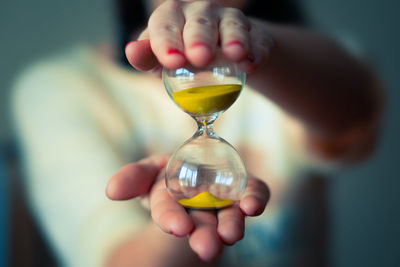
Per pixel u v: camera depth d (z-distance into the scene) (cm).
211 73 85
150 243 128
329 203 199
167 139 186
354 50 152
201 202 88
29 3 274
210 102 90
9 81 273
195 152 96
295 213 181
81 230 135
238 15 78
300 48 125
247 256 171
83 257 130
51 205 143
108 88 181
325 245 186
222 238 74
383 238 277
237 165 95
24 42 275
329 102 138
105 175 150
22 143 170
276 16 177
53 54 277
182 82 86
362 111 148
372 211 276
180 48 70
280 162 183
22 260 209
